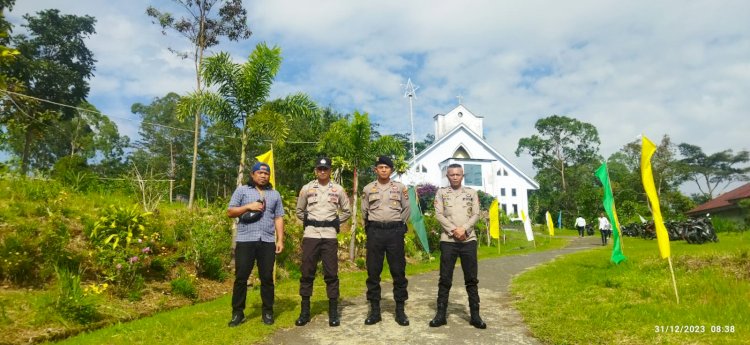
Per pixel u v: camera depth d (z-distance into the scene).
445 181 43.12
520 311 5.43
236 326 4.70
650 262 8.51
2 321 5.05
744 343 3.54
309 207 5.02
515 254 16.17
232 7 19.92
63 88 36.34
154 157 44.62
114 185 13.24
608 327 4.27
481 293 6.98
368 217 5.02
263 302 4.90
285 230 10.53
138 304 6.56
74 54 42.56
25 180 9.95
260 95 11.02
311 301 6.25
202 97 10.77
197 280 8.21
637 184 46.56
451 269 4.83
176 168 43.66
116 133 46.72
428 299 6.44
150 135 46.66
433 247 18.22
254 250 4.86
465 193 4.93
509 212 45.59
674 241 18.00
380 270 4.97
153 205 10.97
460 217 4.80
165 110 48.25
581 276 7.89
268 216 4.95
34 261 6.55
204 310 5.75
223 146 36.34
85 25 42.78
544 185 69.75
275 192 5.09
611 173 68.25
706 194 71.75
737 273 6.48
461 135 46.19
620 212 37.88
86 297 5.81
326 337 4.39
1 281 6.09
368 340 4.26
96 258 7.04
